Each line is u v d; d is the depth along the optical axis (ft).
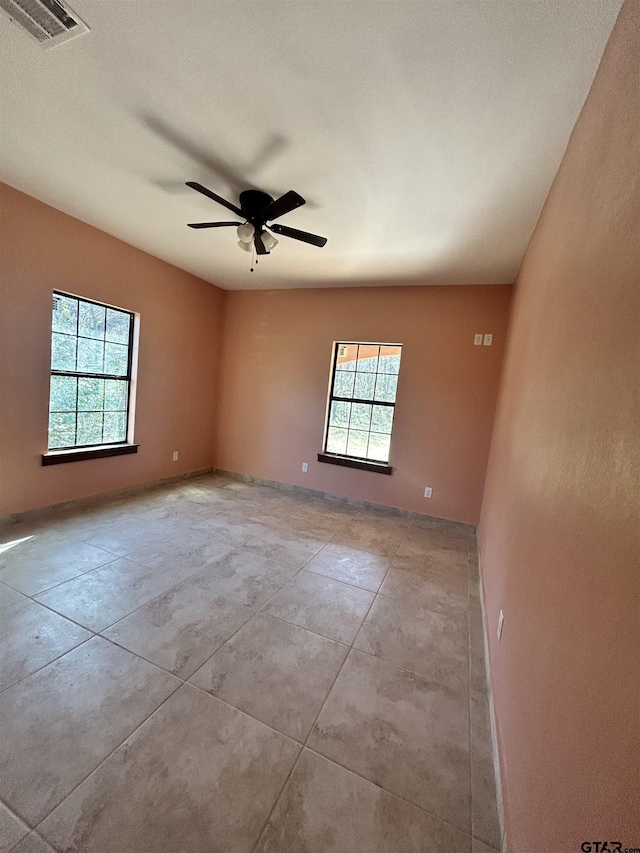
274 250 10.81
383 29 4.15
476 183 6.82
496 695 5.06
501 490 7.72
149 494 13.51
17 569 7.83
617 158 2.93
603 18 3.70
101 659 5.60
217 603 7.30
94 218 9.99
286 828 3.67
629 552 1.90
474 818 3.89
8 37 4.61
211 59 4.73
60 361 10.64
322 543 10.57
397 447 13.65
